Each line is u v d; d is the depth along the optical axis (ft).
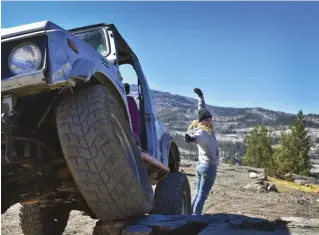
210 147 23.25
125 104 13.20
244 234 11.27
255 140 192.75
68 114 10.44
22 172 11.31
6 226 20.10
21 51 9.64
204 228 11.85
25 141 10.89
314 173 182.60
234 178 47.11
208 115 23.25
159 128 19.62
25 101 10.85
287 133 184.85
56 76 9.62
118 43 17.79
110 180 10.45
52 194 12.96
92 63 10.91
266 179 46.24
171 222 12.03
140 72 18.63
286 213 27.66
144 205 11.78
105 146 10.28
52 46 9.71
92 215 14.12
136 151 12.80
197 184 23.65
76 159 10.31
